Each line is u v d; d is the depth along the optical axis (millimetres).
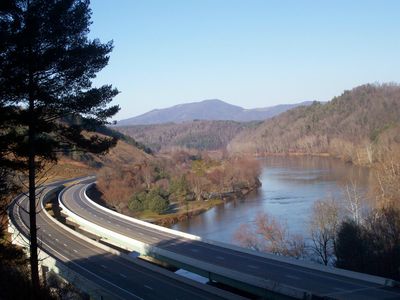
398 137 136750
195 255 47781
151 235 61750
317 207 62938
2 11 19250
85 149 23188
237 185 118188
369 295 31172
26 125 20750
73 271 39406
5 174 21484
